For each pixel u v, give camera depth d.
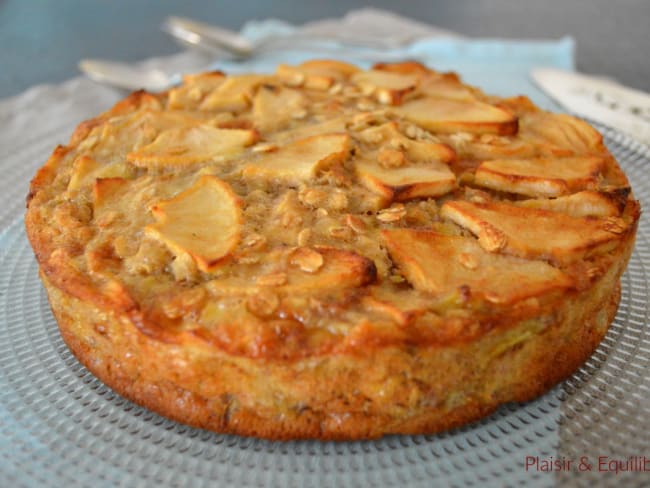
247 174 0.32
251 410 0.28
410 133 0.35
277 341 0.26
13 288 0.36
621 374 0.30
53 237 0.31
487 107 0.37
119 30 0.75
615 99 0.49
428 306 0.27
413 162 0.33
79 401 0.30
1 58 0.68
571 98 0.49
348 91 0.39
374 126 0.36
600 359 0.31
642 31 0.71
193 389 0.28
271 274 0.27
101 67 0.54
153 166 0.33
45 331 0.33
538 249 0.29
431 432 0.28
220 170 0.33
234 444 0.28
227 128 0.36
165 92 0.41
